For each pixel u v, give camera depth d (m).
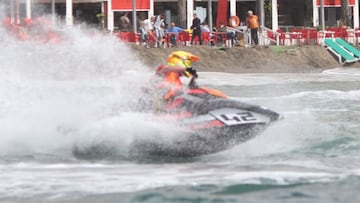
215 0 116.75
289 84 63.22
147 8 107.50
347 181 20.89
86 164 24.39
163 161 25.08
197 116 24.94
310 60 90.38
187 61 26.48
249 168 23.31
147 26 86.25
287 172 22.36
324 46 96.62
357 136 30.25
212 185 20.53
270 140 28.69
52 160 25.16
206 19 117.50
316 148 27.50
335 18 126.25
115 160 25.27
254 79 69.25
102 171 23.05
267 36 98.31
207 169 23.22
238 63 84.31
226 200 18.92
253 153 26.33
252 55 85.56
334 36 102.81
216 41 92.19
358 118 36.34
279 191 19.81
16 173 22.77
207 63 82.38
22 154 25.98
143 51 77.62
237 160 25.08
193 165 24.11
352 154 26.31
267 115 24.98
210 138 24.80
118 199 19.22
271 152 26.52
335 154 26.28
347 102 44.78
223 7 96.94
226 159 25.30
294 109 40.78
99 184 20.97
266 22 118.62
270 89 57.59
